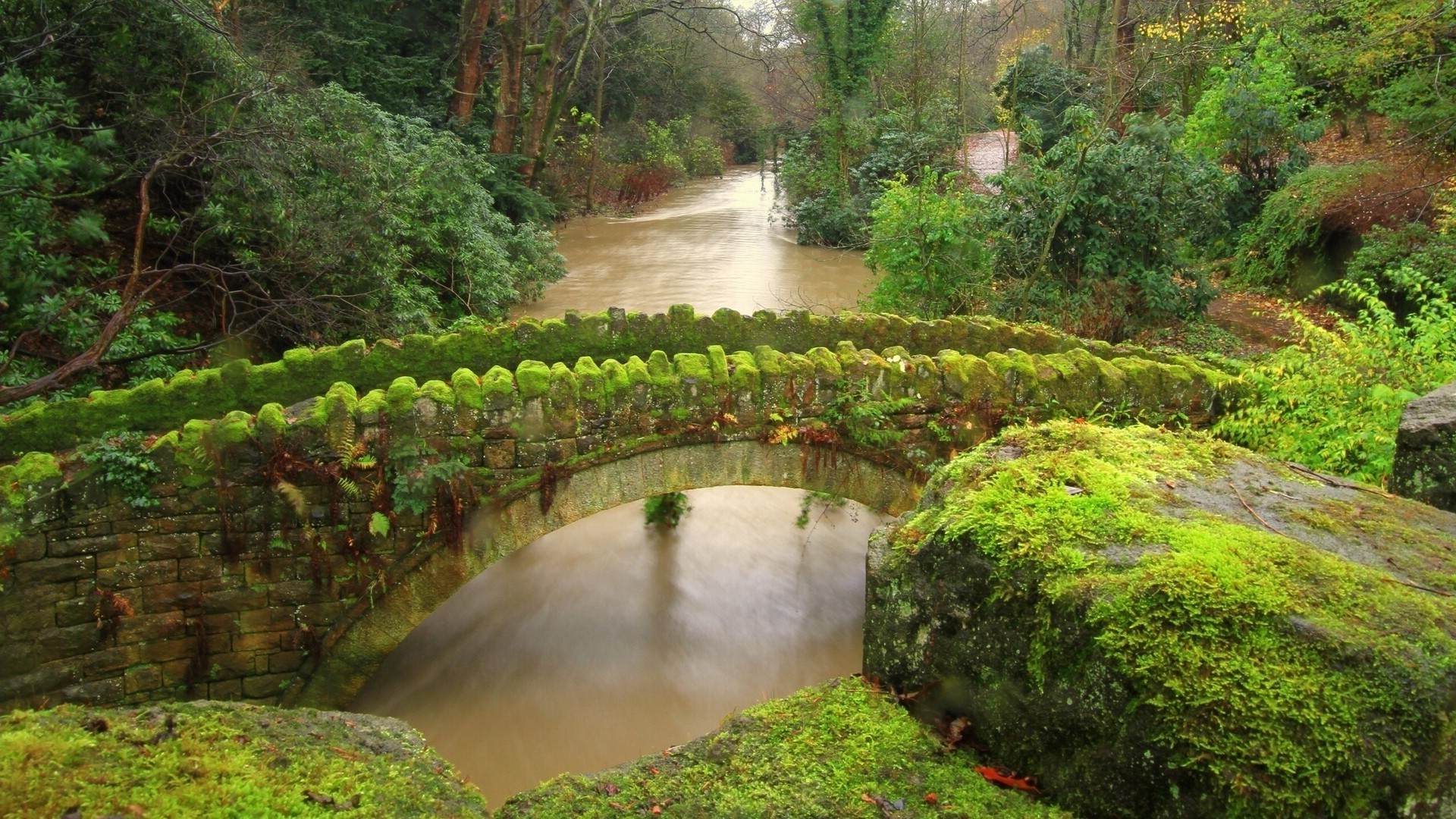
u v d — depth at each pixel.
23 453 5.89
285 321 10.16
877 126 23.02
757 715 2.60
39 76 8.66
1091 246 12.70
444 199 13.78
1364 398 5.46
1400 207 13.38
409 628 5.97
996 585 2.33
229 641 5.66
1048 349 7.99
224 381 6.41
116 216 9.60
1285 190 15.31
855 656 7.39
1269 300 14.66
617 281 18.34
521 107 25.66
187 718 2.37
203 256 10.07
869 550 2.76
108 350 8.27
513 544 6.05
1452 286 11.08
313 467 5.57
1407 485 3.63
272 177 9.81
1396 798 1.74
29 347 7.91
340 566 5.75
